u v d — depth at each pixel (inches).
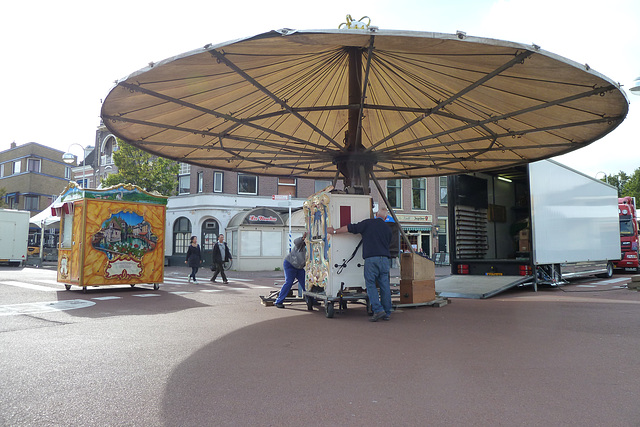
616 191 780.6
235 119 329.1
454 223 553.0
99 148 1483.8
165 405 147.4
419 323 304.3
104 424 131.7
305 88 347.9
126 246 524.4
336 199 344.8
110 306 390.3
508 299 452.8
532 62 246.5
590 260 657.0
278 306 386.0
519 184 637.9
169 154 448.8
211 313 351.6
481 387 164.6
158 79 265.9
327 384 168.9
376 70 319.3
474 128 394.0
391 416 137.8
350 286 338.6
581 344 235.6
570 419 134.8
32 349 225.0
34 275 765.3
